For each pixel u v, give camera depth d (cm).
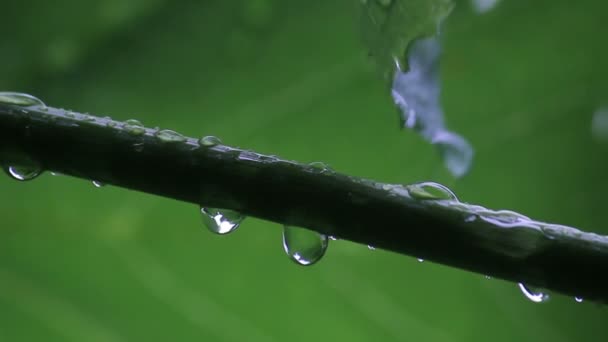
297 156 49
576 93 49
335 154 49
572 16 50
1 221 45
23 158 23
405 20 24
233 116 50
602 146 49
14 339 44
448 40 50
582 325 48
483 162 49
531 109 49
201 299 46
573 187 49
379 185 22
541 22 50
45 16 50
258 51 51
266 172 22
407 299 48
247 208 22
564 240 22
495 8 50
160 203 46
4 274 45
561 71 49
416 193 22
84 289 46
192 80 50
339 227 22
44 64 50
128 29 51
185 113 50
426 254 22
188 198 22
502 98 49
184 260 46
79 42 50
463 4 49
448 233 22
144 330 46
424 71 24
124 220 46
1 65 49
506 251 22
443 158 25
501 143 49
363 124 49
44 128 23
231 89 50
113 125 23
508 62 50
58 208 45
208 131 50
